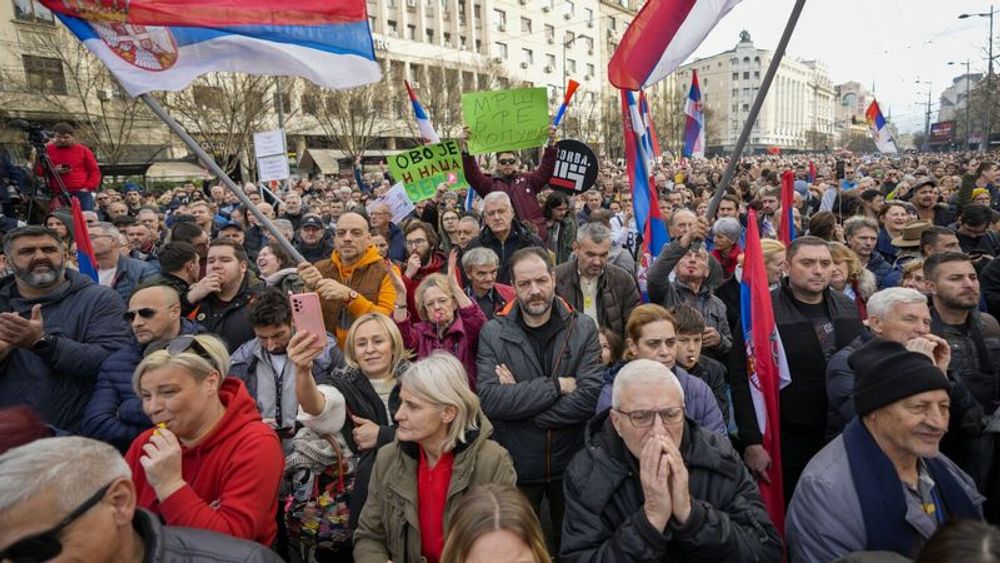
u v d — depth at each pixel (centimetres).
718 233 537
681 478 199
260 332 326
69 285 363
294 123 3659
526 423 322
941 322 332
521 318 346
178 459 215
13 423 199
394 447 255
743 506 224
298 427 308
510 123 646
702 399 302
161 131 2850
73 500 147
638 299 453
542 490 337
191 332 363
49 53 2439
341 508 280
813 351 338
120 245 584
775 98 10838
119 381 319
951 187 1255
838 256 441
